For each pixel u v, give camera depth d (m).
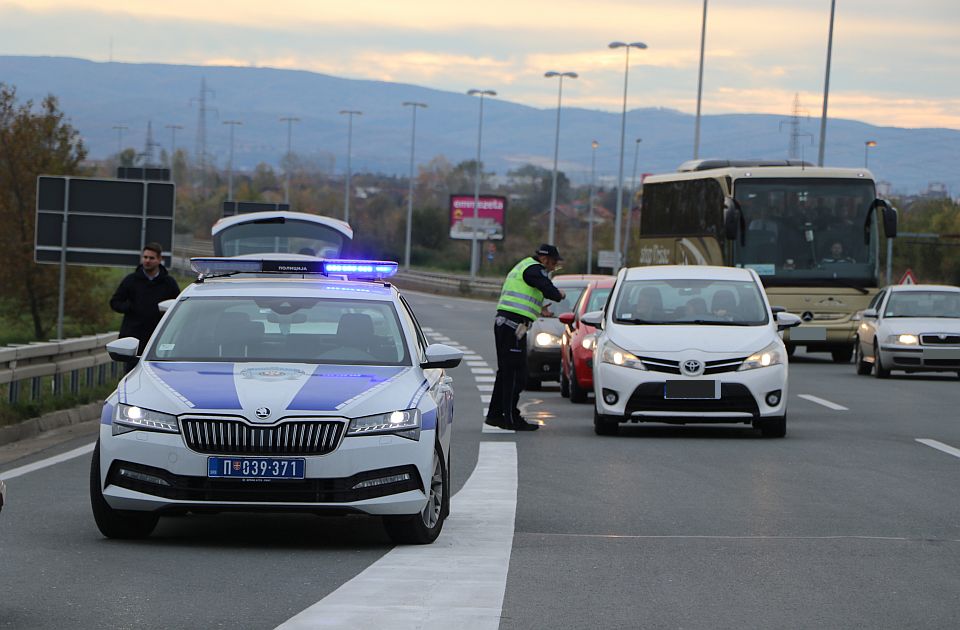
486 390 63.31
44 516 26.42
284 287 27.44
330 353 25.83
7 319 109.75
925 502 29.17
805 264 81.75
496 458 36.94
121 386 24.22
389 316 26.78
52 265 104.75
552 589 20.20
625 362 41.66
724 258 82.62
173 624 17.66
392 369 25.27
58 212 65.56
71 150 106.94
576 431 44.22
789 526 26.11
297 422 22.88
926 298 73.69
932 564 22.33
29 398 45.47
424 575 21.14
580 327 56.66
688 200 89.25
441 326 126.69
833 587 20.50
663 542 24.30
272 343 25.97
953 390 62.44
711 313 43.97
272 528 25.67
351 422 23.03
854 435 43.00
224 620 17.92
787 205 82.00
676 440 41.41
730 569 21.83
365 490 23.00
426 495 23.48
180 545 23.56
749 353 41.50
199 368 24.77
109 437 23.23
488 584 20.47
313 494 22.84
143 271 47.25
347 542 24.17
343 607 18.80
